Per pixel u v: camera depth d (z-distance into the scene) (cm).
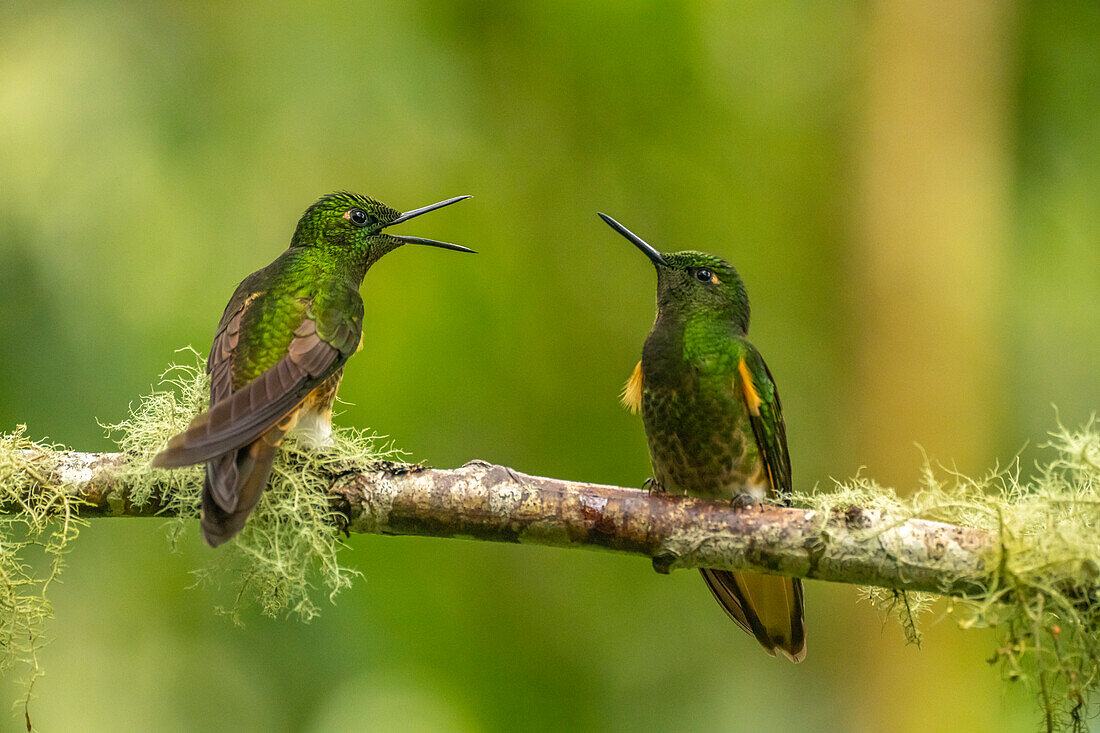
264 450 602
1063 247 1422
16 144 1106
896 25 1442
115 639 1063
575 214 1340
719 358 727
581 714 1174
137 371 1047
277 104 1201
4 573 631
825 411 1426
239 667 1084
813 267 1448
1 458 635
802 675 1309
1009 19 1448
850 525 612
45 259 1073
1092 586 579
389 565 1125
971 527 608
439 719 1095
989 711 1220
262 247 1149
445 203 808
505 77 1325
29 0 1184
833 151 1450
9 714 1019
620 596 1223
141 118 1151
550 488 635
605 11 1321
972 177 1417
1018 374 1391
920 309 1395
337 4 1241
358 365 1166
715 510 629
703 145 1384
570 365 1280
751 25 1412
